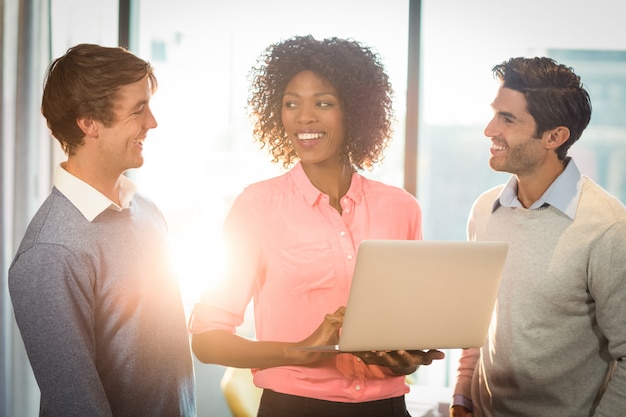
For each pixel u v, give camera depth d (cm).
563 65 168
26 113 279
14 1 280
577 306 164
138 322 151
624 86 282
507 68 170
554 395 168
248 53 282
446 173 295
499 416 175
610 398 157
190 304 278
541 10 277
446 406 264
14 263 142
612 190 288
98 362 149
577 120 166
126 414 150
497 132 170
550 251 165
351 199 156
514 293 169
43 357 138
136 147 155
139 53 287
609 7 278
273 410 150
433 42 277
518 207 173
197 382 272
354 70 155
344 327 129
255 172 283
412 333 133
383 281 127
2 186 281
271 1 281
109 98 148
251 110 171
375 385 150
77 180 149
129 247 153
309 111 151
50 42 285
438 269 129
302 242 150
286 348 142
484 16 277
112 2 286
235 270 151
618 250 157
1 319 281
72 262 142
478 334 139
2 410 282
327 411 147
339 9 275
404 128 260
